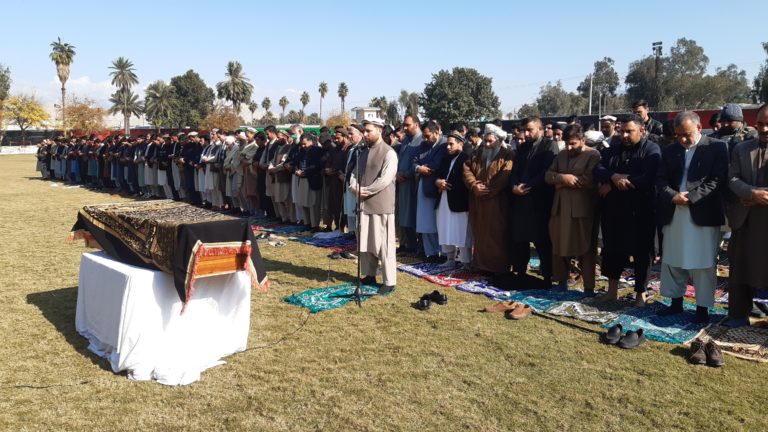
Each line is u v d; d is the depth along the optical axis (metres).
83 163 18.58
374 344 4.40
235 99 79.06
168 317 3.93
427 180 7.11
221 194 12.31
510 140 9.27
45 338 4.50
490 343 4.43
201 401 3.45
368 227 5.75
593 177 5.42
